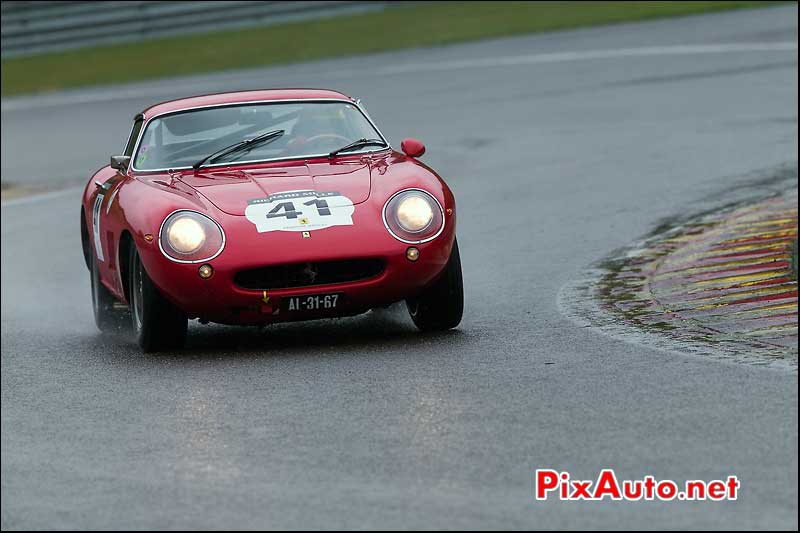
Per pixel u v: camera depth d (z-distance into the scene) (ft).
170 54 293.84
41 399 61.87
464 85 216.13
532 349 66.03
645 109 179.42
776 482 42.06
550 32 271.90
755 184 124.16
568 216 118.73
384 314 83.82
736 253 91.61
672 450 46.16
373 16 317.63
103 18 315.17
